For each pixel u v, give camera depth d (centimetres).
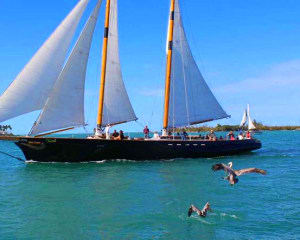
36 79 2928
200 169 2770
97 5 3225
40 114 3017
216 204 1600
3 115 2827
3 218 1407
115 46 3494
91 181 2236
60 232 1241
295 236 1178
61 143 2991
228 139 3909
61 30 3020
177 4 3822
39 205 1611
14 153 5275
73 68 3112
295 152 4419
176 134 3700
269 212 1454
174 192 1883
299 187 1988
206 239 1162
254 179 2302
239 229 1252
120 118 3534
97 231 1250
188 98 3878
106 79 3472
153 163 3128
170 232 1229
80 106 3177
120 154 3184
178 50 3841
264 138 9600
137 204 1617
